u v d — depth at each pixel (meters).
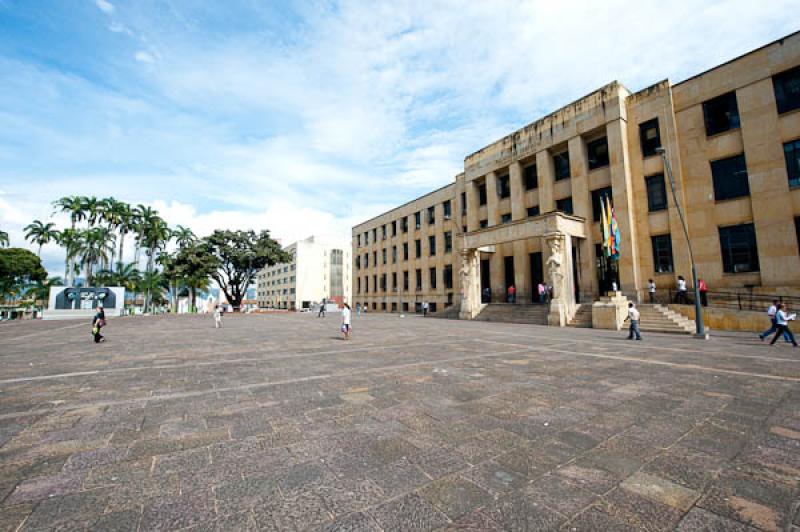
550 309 21.33
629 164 22.50
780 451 3.94
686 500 2.99
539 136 27.19
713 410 5.31
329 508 2.87
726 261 18.80
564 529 2.61
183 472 3.45
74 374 7.89
